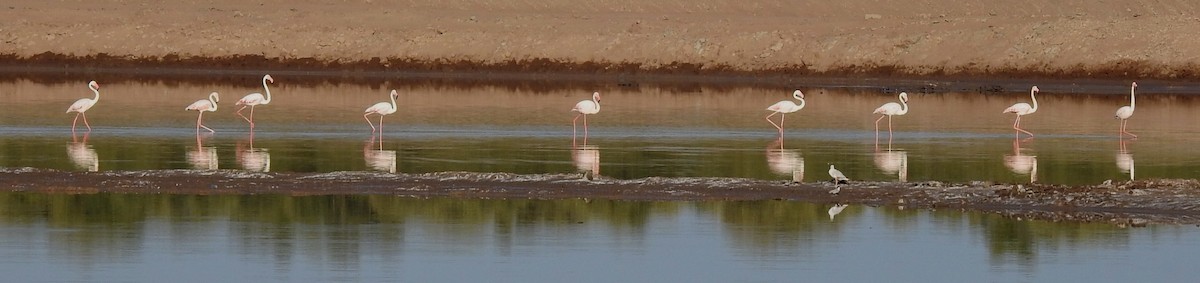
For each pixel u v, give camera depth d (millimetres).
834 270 16312
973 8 85562
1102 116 39406
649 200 20844
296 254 17078
